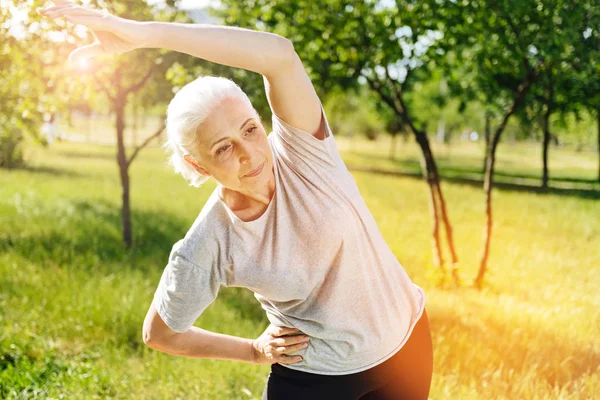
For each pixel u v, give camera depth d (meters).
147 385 3.75
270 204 1.70
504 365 3.75
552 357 3.84
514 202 12.46
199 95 1.57
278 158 1.73
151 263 7.14
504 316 4.55
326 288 1.77
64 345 4.45
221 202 1.73
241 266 1.75
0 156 18.03
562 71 5.62
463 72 7.36
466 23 5.58
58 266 6.60
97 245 8.07
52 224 9.52
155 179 16.88
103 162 22.30
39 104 6.65
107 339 4.45
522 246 7.65
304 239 1.71
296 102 1.64
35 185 14.27
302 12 5.89
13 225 9.31
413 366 1.94
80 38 5.23
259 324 4.90
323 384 1.91
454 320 4.51
